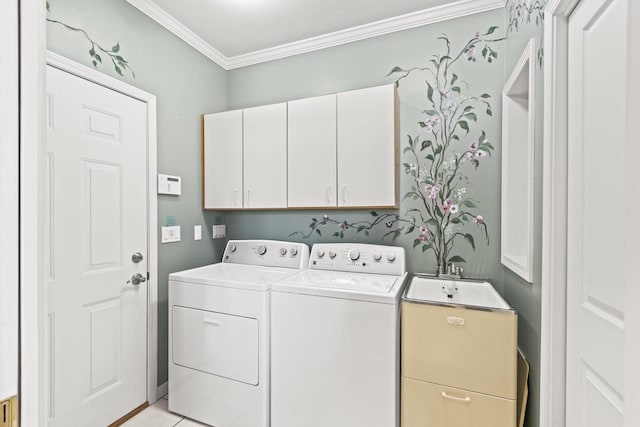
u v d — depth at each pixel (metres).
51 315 1.42
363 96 1.92
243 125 2.24
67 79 1.48
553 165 1.06
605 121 0.83
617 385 0.78
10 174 0.49
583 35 0.95
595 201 0.88
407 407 1.44
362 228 2.21
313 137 2.05
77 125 1.52
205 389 1.75
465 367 1.36
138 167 1.84
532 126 1.28
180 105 2.15
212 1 1.87
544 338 1.11
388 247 1.98
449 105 1.98
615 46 0.78
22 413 0.50
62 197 1.46
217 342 1.73
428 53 2.03
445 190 1.99
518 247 1.68
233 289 1.70
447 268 1.98
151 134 1.91
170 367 1.85
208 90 2.41
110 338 1.68
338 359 1.52
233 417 1.69
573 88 1.00
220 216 2.55
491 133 1.88
